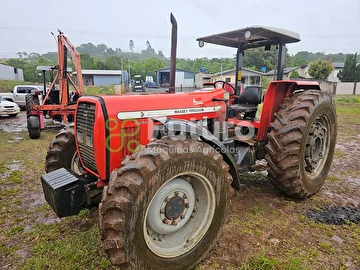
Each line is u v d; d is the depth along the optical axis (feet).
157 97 8.20
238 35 11.81
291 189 10.25
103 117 7.06
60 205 7.02
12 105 37.96
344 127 29.27
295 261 6.98
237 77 14.06
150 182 5.88
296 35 11.44
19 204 10.68
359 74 113.60
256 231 8.53
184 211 7.14
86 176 8.04
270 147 10.25
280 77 11.99
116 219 5.58
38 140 23.08
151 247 6.38
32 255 7.55
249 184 12.45
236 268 6.96
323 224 9.05
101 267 6.91
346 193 11.77
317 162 11.55
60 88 26.21
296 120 10.01
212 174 7.04
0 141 22.50
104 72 132.67
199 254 7.05
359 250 7.72
